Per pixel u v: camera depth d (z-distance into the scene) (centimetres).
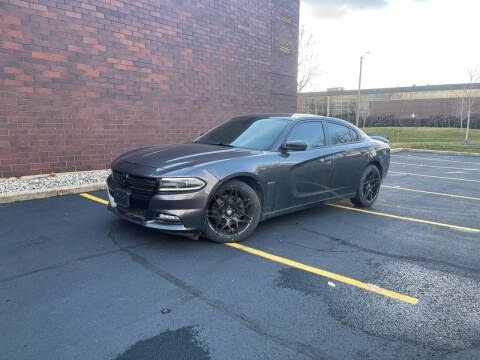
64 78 708
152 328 238
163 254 363
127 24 800
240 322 249
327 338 234
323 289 303
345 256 379
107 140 794
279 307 271
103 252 364
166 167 369
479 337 241
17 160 662
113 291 286
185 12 923
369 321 256
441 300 290
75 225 445
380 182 623
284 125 474
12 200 550
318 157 485
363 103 4894
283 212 453
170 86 909
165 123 909
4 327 234
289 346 224
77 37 719
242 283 308
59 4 686
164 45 883
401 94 4591
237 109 1112
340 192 540
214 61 1018
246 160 403
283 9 1316
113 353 212
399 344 230
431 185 859
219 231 391
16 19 635
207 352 216
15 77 643
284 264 352
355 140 576
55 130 707
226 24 1042
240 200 400
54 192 593
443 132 3244
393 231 473
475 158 1551
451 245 424
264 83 1201
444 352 224
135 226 447
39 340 222
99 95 768
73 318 247
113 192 416
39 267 326
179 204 354
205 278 314
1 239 393
